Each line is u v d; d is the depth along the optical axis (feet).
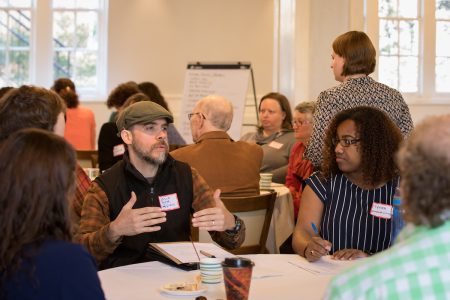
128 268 6.81
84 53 26.08
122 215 6.94
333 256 7.35
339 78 10.84
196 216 7.35
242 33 25.79
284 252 12.55
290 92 19.27
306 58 18.44
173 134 15.81
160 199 7.92
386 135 7.95
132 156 7.95
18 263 4.09
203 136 10.53
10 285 4.10
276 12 21.09
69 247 4.22
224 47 25.77
